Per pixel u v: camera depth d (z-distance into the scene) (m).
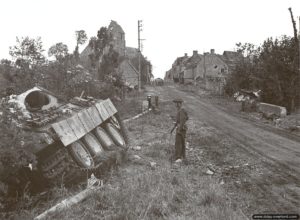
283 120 21.33
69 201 7.00
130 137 15.00
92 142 9.36
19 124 7.08
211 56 71.75
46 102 9.43
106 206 7.05
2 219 6.25
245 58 38.03
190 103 34.09
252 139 15.29
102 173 8.87
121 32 71.19
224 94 42.53
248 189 8.34
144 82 70.06
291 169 10.23
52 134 7.47
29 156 6.48
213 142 14.37
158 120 20.58
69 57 18.81
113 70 30.56
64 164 7.64
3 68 13.85
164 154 11.73
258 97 30.83
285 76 26.53
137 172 9.49
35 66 15.45
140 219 6.34
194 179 8.98
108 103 11.78
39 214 6.59
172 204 7.06
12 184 6.84
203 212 6.66
